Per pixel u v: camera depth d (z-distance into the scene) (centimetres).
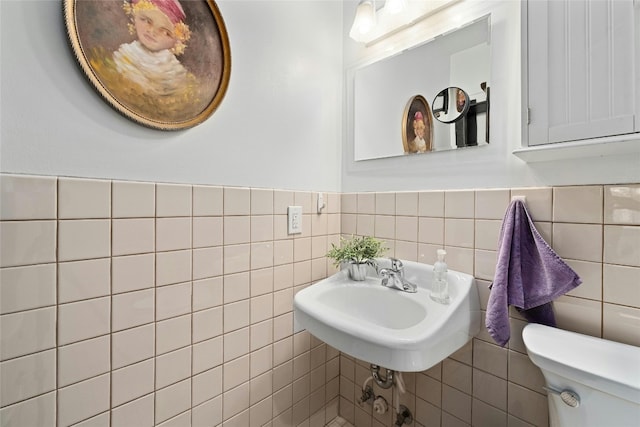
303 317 90
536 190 85
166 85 85
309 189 130
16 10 63
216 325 98
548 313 82
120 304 77
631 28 63
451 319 80
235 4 103
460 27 102
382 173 128
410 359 67
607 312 74
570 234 79
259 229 110
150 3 81
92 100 73
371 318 108
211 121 96
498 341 80
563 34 72
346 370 143
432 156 111
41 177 65
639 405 55
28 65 64
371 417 132
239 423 105
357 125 138
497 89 94
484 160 97
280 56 118
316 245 133
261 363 112
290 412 123
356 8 138
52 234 67
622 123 64
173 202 87
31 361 64
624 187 72
